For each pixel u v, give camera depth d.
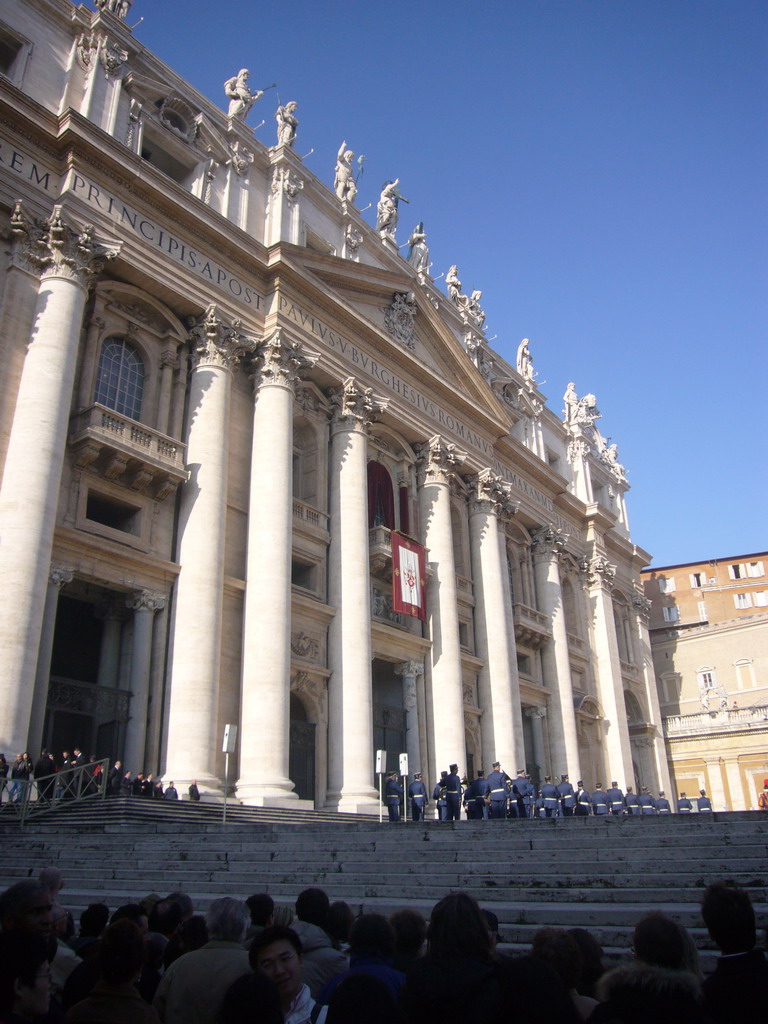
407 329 35.25
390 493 33.75
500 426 39.41
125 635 23.41
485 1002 3.97
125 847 14.34
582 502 49.00
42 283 22.06
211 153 29.44
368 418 31.16
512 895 10.46
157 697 22.61
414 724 30.62
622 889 9.98
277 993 3.92
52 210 23.03
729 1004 4.25
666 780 49.41
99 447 22.22
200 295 26.33
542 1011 3.93
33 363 21.00
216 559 23.88
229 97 31.78
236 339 26.77
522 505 41.84
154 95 27.80
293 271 28.69
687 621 65.38
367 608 28.30
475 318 44.16
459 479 36.97
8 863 14.21
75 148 23.50
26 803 16.39
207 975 5.01
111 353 24.70
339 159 36.62
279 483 25.92
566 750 39.59
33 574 19.16
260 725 23.16
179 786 21.22
